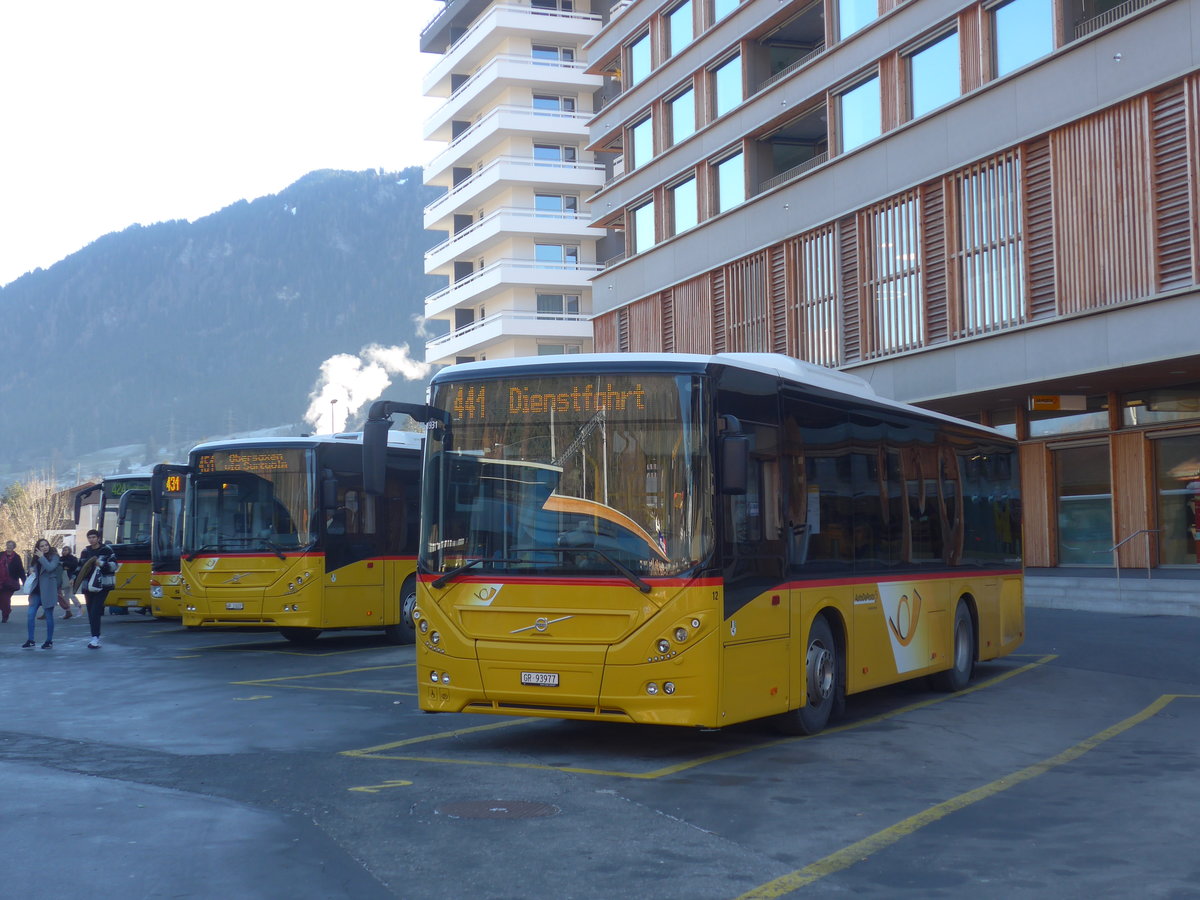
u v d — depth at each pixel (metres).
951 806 8.12
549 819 7.65
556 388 10.05
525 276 61.25
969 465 15.71
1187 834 7.35
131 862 6.61
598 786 8.73
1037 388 25.83
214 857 6.71
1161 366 22.42
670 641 9.35
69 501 100.44
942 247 26.73
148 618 30.94
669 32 38.91
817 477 11.45
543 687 9.63
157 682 15.60
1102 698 13.68
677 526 9.52
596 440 9.85
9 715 12.61
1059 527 28.84
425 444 10.50
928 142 27.00
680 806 8.08
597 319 41.06
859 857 6.79
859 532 12.27
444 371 10.57
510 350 62.94
